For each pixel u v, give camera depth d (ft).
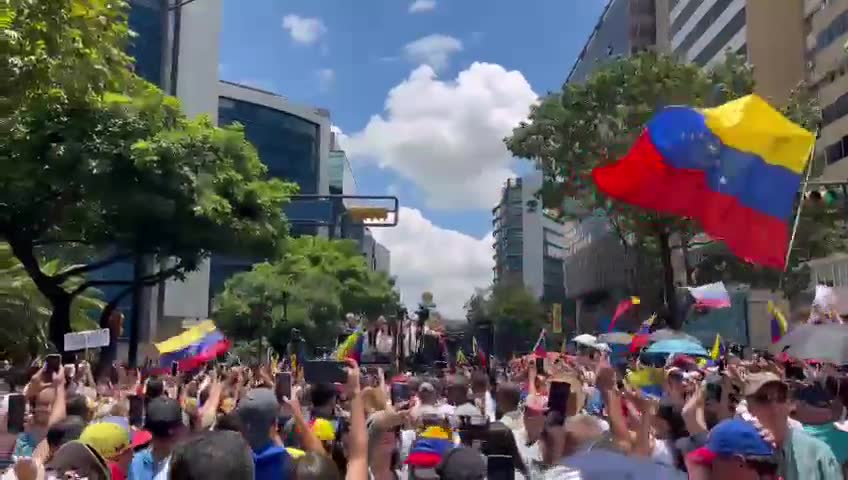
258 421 13.66
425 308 96.07
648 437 17.49
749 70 102.47
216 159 67.72
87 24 42.57
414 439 17.93
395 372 40.06
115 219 64.85
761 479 12.09
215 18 241.14
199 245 68.39
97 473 13.62
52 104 52.95
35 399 21.91
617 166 25.43
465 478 13.53
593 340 66.13
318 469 12.19
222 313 170.81
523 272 504.84
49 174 59.62
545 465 16.37
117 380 48.91
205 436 9.41
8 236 64.23
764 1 184.96
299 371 38.60
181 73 229.45
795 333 24.93
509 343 121.29
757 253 24.02
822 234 102.32
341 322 185.88
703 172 24.35
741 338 134.10
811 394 18.40
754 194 23.99
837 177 160.56
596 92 97.04
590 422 16.40
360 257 215.31
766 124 24.03
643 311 143.84
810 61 177.17
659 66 98.27
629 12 260.21
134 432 21.17
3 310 82.38
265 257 73.26
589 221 292.81
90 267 69.56
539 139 100.12
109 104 63.10
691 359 38.52
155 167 61.16
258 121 330.75
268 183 74.69
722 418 21.03
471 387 31.17
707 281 119.75
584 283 302.66
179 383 36.58
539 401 21.12
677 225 99.55
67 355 55.88
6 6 35.65
